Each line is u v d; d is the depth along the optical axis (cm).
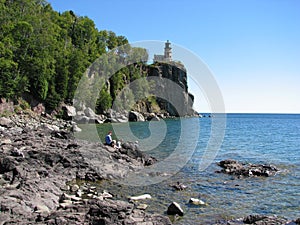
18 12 6894
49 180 1547
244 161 2677
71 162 1889
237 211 1308
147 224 980
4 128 3675
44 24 7025
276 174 2061
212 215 1243
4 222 953
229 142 4609
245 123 12812
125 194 1500
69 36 9162
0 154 1791
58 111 7019
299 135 6228
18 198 1173
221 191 1619
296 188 1705
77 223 945
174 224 1130
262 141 4859
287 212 1315
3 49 5659
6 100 5653
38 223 947
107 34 10244
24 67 6397
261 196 1542
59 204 1234
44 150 1995
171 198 1459
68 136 2902
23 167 1622
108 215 998
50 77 6944
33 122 5316
